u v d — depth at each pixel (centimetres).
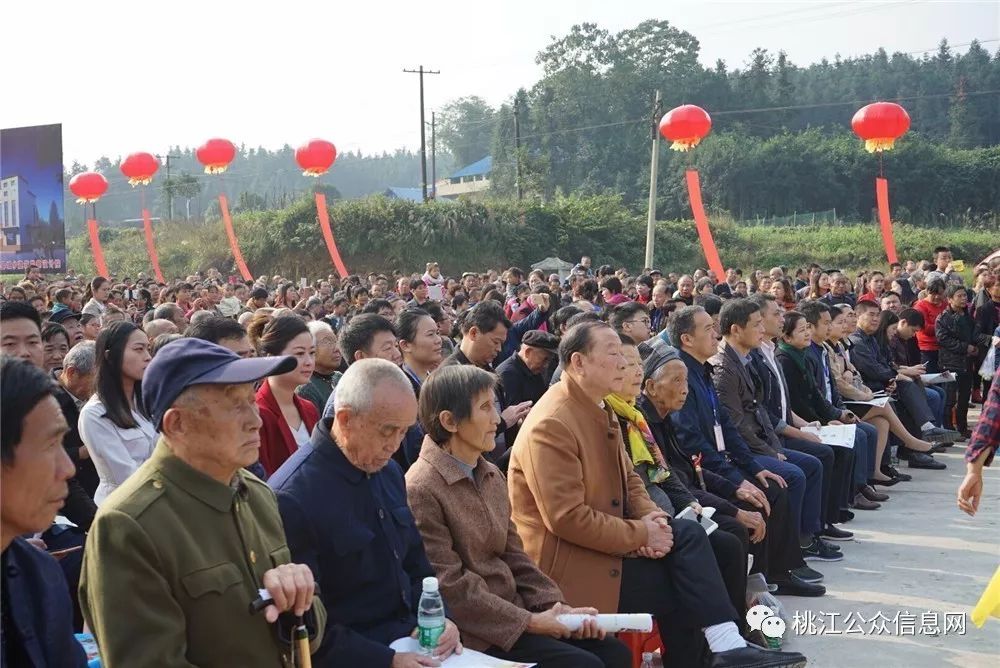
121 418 381
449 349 711
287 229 3181
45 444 185
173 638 202
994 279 944
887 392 792
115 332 384
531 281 1353
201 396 213
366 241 3111
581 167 4684
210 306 1188
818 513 543
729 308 553
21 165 1697
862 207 4219
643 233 3409
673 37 4806
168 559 206
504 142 5041
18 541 201
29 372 186
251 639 214
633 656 349
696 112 1350
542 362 531
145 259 3419
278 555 230
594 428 368
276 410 397
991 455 372
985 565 529
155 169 1833
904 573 518
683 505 425
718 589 353
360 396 266
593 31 4772
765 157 4200
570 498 349
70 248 3719
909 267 1647
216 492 217
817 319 689
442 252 3106
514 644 300
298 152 1578
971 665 398
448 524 311
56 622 199
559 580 352
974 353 915
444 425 314
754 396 560
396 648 262
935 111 5428
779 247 3453
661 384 447
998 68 5484
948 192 4116
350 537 265
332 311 1096
